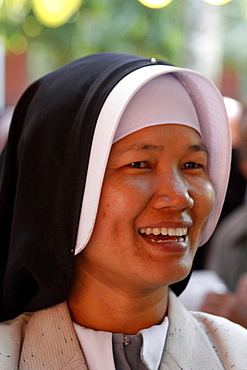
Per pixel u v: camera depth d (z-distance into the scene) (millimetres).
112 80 2191
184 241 2229
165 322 2330
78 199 2141
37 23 11945
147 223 2139
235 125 5559
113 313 2273
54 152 2221
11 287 2355
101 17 11805
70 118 2215
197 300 3902
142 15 11734
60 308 2273
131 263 2148
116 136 2180
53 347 2195
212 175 2488
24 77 15406
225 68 16422
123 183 2148
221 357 2355
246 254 4324
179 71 2242
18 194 2314
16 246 2301
